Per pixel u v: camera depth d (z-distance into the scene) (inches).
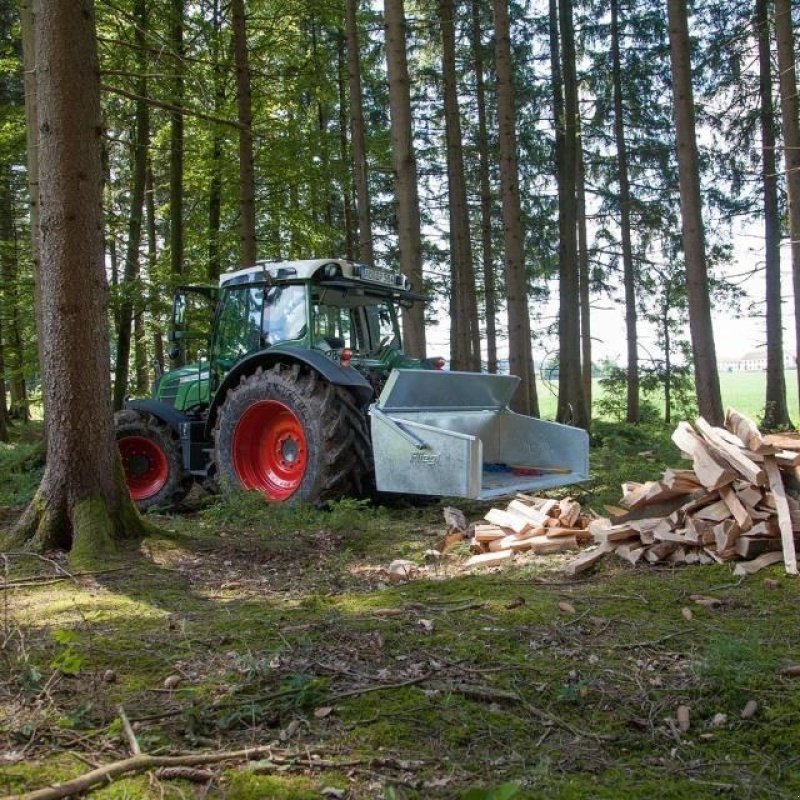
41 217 199.2
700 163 753.0
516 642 132.7
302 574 188.5
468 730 101.2
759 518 181.5
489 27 726.5
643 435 554.3
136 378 775.1
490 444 281.4
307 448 261.9
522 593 161.5
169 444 312.7
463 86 763.4
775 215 650.8
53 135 195.6
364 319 311.3
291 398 266.7
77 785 83.6
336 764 91.5
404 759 93.6
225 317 308.2
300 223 605.6
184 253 621.6
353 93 491.8
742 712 107.0
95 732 98.3
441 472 225.0
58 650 126.1
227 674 115.9
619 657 126.7
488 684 114.9
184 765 90.0
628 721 105.5
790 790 89.8
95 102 200.4
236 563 195.9
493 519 219.3
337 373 264.1
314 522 239.3
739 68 652.7
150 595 161.9
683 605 153.4
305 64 561.0
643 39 756.0
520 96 741.9
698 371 408.8
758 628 138.9
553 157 784.3
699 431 207.2
